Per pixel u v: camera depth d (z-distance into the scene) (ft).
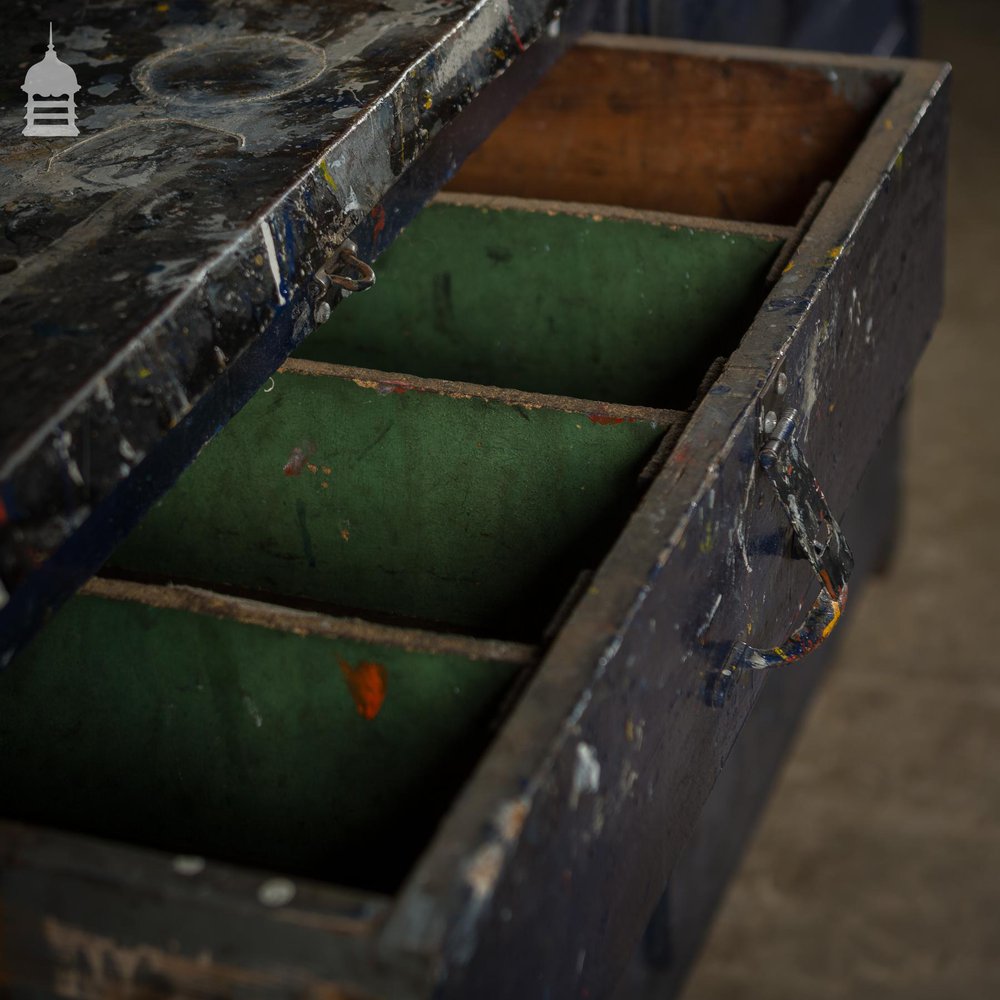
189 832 4.21
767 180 5.35
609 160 5.50
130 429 3.67
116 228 3.92
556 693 3.51
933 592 8.79
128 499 3.74
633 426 4.26
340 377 4.43
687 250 4.87
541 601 4.56
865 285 4.56
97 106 4.33
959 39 14.60
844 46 7.47
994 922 7.00
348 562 4.66
